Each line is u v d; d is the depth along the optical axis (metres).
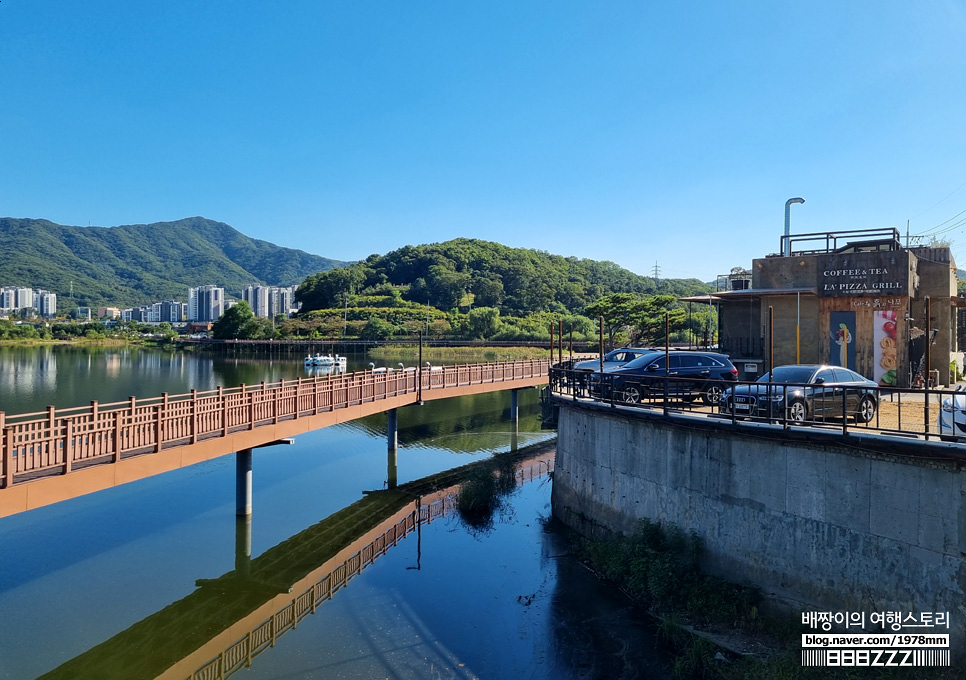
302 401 20.73
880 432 11.15
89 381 64.38
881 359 23.31
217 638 12.77
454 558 16.94
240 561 16.92
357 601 14.35
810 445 11.77
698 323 56.66
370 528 19.84
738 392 15.65
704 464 13.86
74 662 11.70
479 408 48.06
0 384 59.44
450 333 125.56
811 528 11.71
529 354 88.50
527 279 163.88
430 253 195.25
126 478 13.50
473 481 22.92
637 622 12.99
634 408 15.98
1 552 17.20
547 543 17.95
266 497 23.27
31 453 11.70
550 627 12.97
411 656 11.94
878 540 10.73
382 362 92.69
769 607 12.13
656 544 14.54
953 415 10.92
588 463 18.19
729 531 13.19
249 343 126.44
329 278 180.38
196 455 15.68
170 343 147.25
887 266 23.12
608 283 188.12
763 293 25.34
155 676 11.19
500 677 11.18
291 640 12.53
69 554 17.17
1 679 11.05
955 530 9.79
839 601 11.15
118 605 14.20
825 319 24.41
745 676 10.34
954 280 25.89
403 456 30.80
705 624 12.27
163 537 18.64
